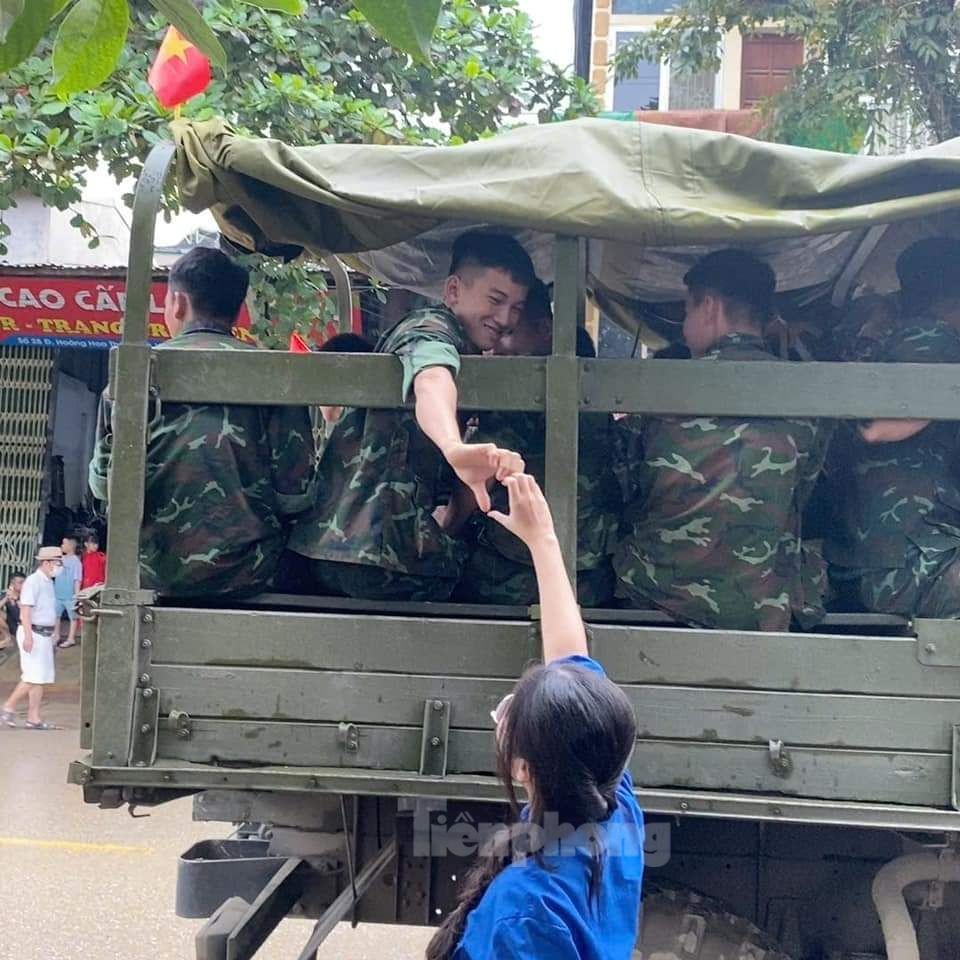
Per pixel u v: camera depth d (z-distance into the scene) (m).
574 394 2.57
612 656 2.48
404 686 2.50
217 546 2.71
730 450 2.66
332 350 3.35
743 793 2.44
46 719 9.54
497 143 2.71
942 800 2.41
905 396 2.55
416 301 4.89
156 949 4.62
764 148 2.64
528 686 1.65
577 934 1.54
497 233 3.23
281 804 2.88
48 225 11.19
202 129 2.66
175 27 1.51
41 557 9.32
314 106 5.39
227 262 3.15
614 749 1.61
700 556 2.68
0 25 1.39
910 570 2.78
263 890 2.92
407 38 1.28
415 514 2.77
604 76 11.14
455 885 2.79
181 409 2.72
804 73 7.70
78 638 12.46
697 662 2.46
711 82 10.91
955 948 2.81
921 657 2.43
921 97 7.36
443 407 2.41
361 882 2.71
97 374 13.88
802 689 2.45
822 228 2.54
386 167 2.68
